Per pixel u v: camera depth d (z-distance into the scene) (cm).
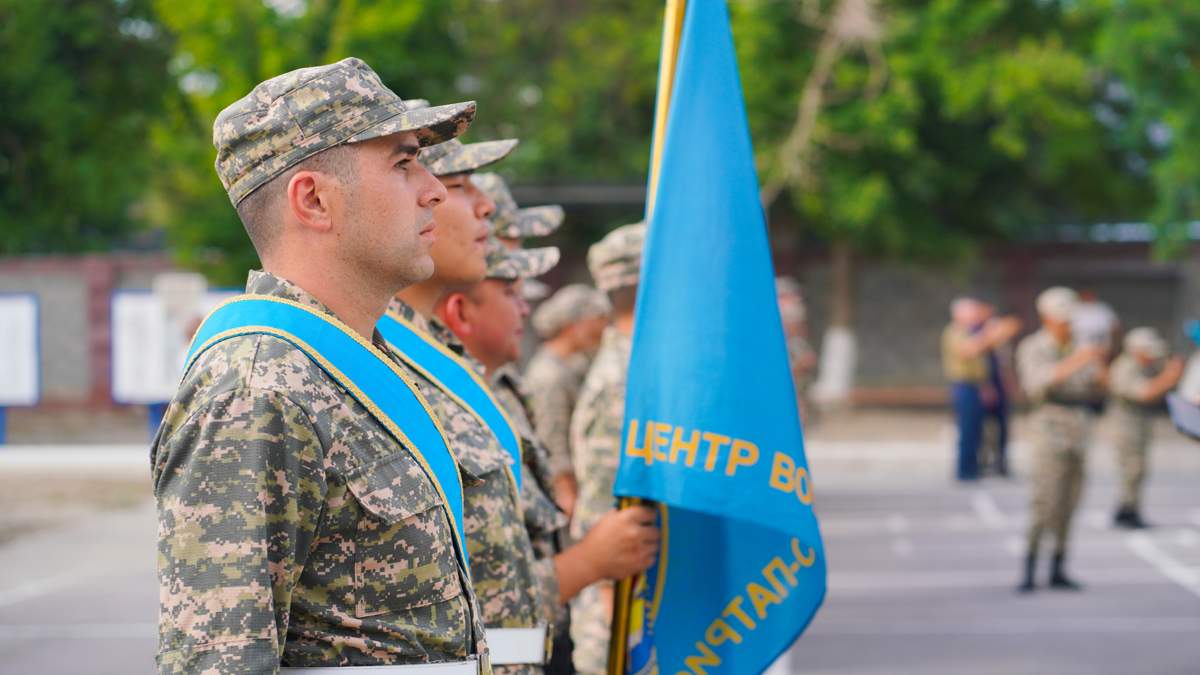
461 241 382
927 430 2947
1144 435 1681
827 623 1139
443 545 249
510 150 384
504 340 446
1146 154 3366
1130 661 984
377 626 239
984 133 3281
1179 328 3475
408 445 248
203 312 2375
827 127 2992
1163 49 2736
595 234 3419
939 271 3562
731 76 420
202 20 2092
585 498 538
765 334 400
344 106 247
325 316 246
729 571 418
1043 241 3509
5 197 2673
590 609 534
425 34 2581
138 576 1433
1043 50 2997
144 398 2569
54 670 1005
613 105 3509
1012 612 1178
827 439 2753
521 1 3522
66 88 2578
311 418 233
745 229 408
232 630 219
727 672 416
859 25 2908
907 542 1602
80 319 3303
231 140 250
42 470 2388
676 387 398
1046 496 1270
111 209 3431
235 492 224
